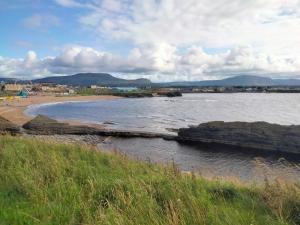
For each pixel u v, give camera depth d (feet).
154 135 164.76
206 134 149.69
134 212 20.11
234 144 141.49
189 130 155.84
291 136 128.06
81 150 44.11
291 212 21.57
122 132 170.50
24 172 30.07
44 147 45.01
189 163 103.86
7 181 27.40
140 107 408.67
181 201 21.35
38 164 33.45
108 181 27.53
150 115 294.05
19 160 35.17
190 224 18.97
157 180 26.68
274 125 137.49
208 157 115.65
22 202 23.07
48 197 24.20
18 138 53.36
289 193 23.86
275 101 530.27
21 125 196.44
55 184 26.32
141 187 24.32
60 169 31.12
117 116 287.89
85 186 26.00
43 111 354.54
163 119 255.91
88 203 22.33
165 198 22.82
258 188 27.78
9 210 21.53
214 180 33.35
